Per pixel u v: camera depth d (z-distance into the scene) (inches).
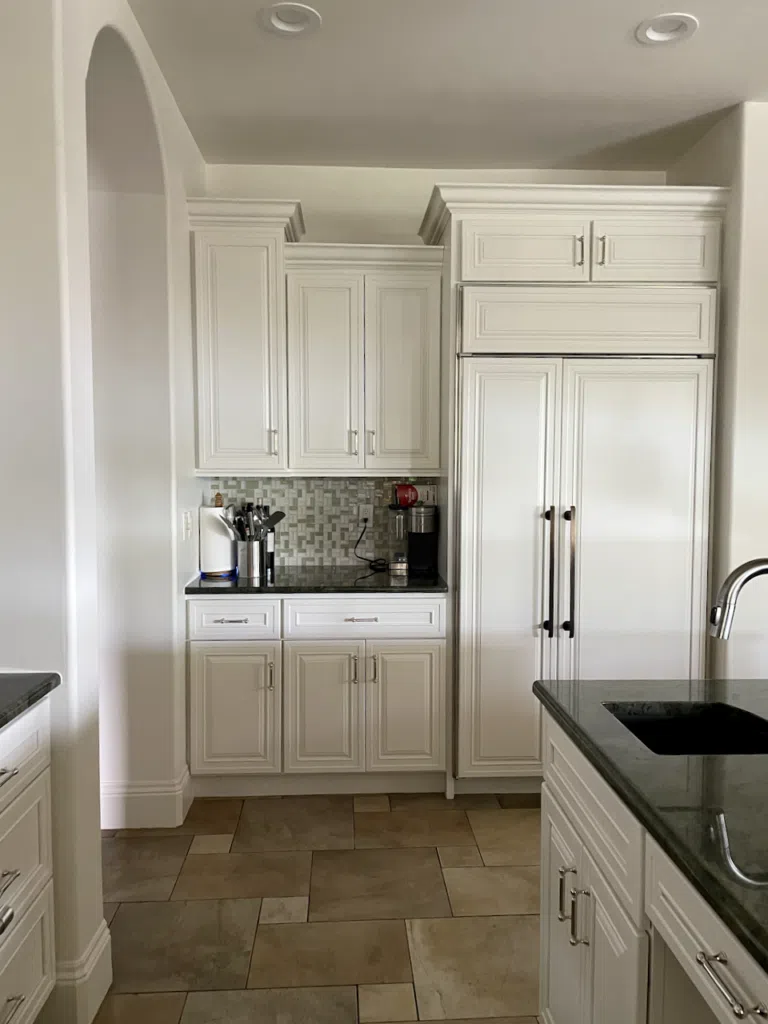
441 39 102.5
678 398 126.2
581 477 126.3
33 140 70.2
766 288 123.8
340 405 134.4
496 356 124.7
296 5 93.8
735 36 102.3
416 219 149.6
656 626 128.3
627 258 125.0
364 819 121.6
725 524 127.7
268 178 147.3
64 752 73.5
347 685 127.7
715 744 67.8
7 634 72.6
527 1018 77.7
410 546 138.3
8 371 71.5
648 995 49.4
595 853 58.1
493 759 128.7
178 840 114.7
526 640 127.6
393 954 87.7
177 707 120.1
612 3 94.2
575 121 128.6
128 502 116.3
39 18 69.6
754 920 35.0
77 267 74.1
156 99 106.4
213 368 129.6
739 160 122.7
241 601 125.6
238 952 88.0
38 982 69.5
